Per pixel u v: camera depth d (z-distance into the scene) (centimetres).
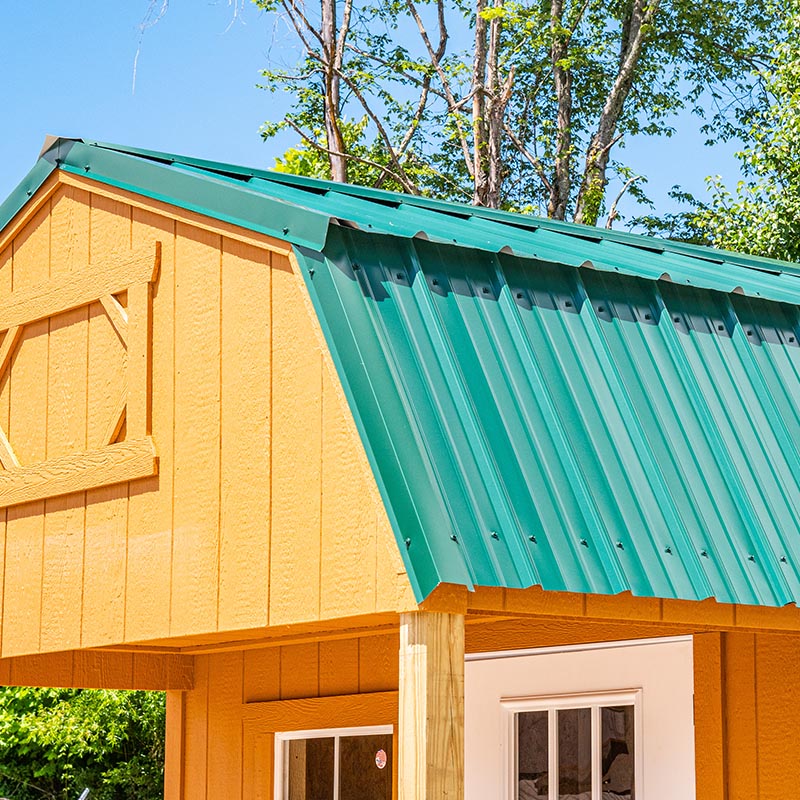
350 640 852
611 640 746
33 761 1706
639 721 729
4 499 728
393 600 492
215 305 621
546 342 570
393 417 511
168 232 658
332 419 541
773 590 546
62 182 725
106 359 688
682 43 2925
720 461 579
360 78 2759
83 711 1675
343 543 525
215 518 601
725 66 2923
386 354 529
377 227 564
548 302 588
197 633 601
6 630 717
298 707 873
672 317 627
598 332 588
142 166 671
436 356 539
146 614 632
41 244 741
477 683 806
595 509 519
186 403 629
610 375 575
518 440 526
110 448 664
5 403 748
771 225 2077
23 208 748
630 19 2995
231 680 933
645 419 569
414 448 502
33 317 734
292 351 569
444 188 2908
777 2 2895
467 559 479
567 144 2892
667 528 534
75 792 1697
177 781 952
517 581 482
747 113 2938
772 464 597
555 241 721
